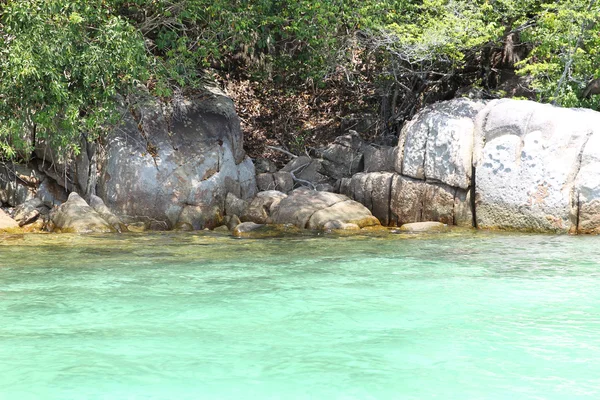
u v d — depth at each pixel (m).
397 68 18.44
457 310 7.05
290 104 21.58
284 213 15.00
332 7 16.09
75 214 14.33
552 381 5.04
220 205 15.89
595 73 15.97
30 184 15.79
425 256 10.59
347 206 15.15
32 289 8.09
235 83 21.42
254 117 21.05
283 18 16.95
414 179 15.29
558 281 8.51
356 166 17.98
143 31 17.06
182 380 5.04
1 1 14.27
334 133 20.84
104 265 9.81
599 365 5.39
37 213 14.84
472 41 16.02
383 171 16.67
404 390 4.86
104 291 7.98
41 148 15.73
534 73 16.22
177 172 15.65
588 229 13.34
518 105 14.29
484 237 13.00
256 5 16.77
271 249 11.50
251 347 5.81
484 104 15.11
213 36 16.81
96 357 5.55
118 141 15.63
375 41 17.38
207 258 10.48
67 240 12.69
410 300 7.48
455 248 11.48
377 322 6.60
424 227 14.44
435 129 14.98
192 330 6.33
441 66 19.27
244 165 16.89
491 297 7.62
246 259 10.37
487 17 17.22
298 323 6.56
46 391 4.82
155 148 15.79
